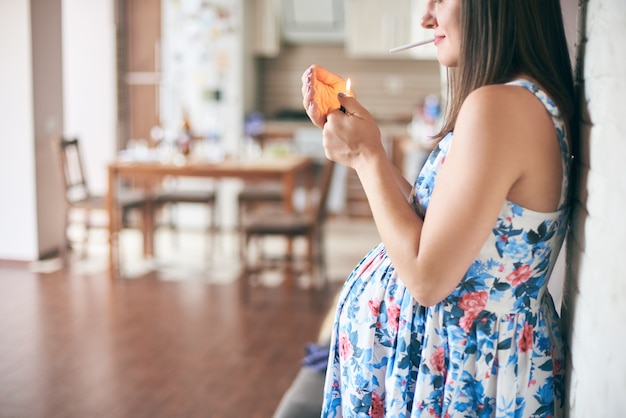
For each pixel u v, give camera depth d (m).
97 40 6.79
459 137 0.93
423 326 1.05
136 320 4.09
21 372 3.28
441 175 0.94
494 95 0.93
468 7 1.01
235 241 6.44
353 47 7.48
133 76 6.91
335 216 7.43
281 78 8.04
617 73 0.88
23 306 4.31
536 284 1.02
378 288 1.10
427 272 0.93
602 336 0.93
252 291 4.79
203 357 3.53
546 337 1.05
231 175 4.86
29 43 5.29
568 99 1.02
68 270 5.22
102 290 4.72
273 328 4.01
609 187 0.91
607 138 0.93
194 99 6.82
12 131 5.35
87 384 3.16
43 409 2.90
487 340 1.01
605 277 0.92
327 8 7.50
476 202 0.90
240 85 6.81
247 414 2.90
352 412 1.12
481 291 1.00
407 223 0.98
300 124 7.31
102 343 3.69
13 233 5.43
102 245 6.08
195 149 5.92
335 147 1.06
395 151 7.29
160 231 6.86
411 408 1.07
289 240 4.81
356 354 1.12
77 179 6.93
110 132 6.90
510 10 1.00
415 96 7.92
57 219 5.70
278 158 5.43
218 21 6.71
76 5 6.77
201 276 5.18
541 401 1.04
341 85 1.13
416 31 7.31
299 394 2.04
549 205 0.98
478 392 1.02
